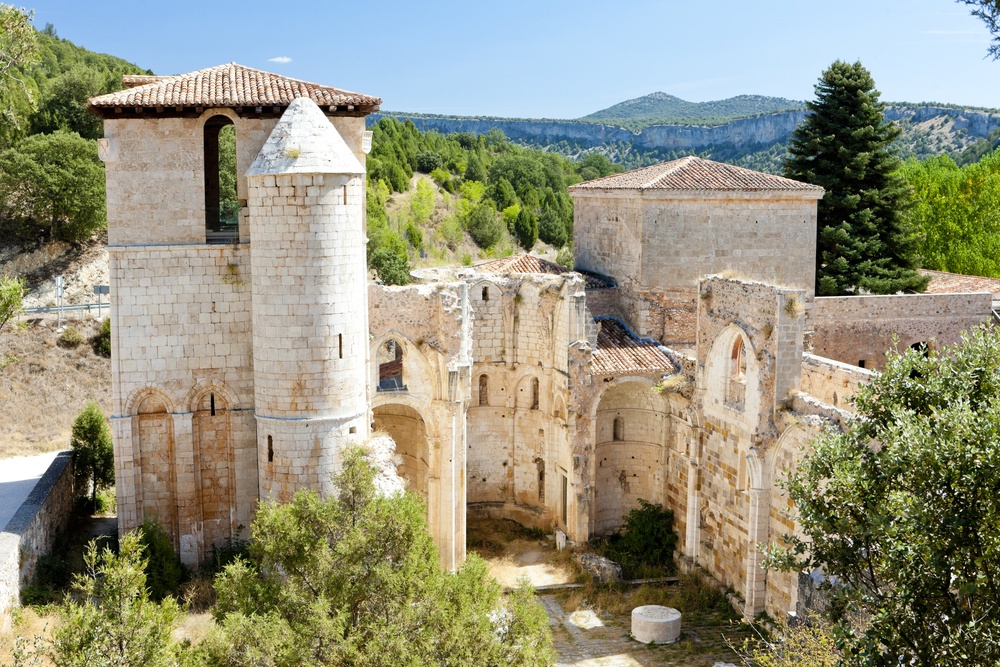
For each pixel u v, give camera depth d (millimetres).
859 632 19281
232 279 34688
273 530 20359
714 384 38125
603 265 47594
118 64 129000
